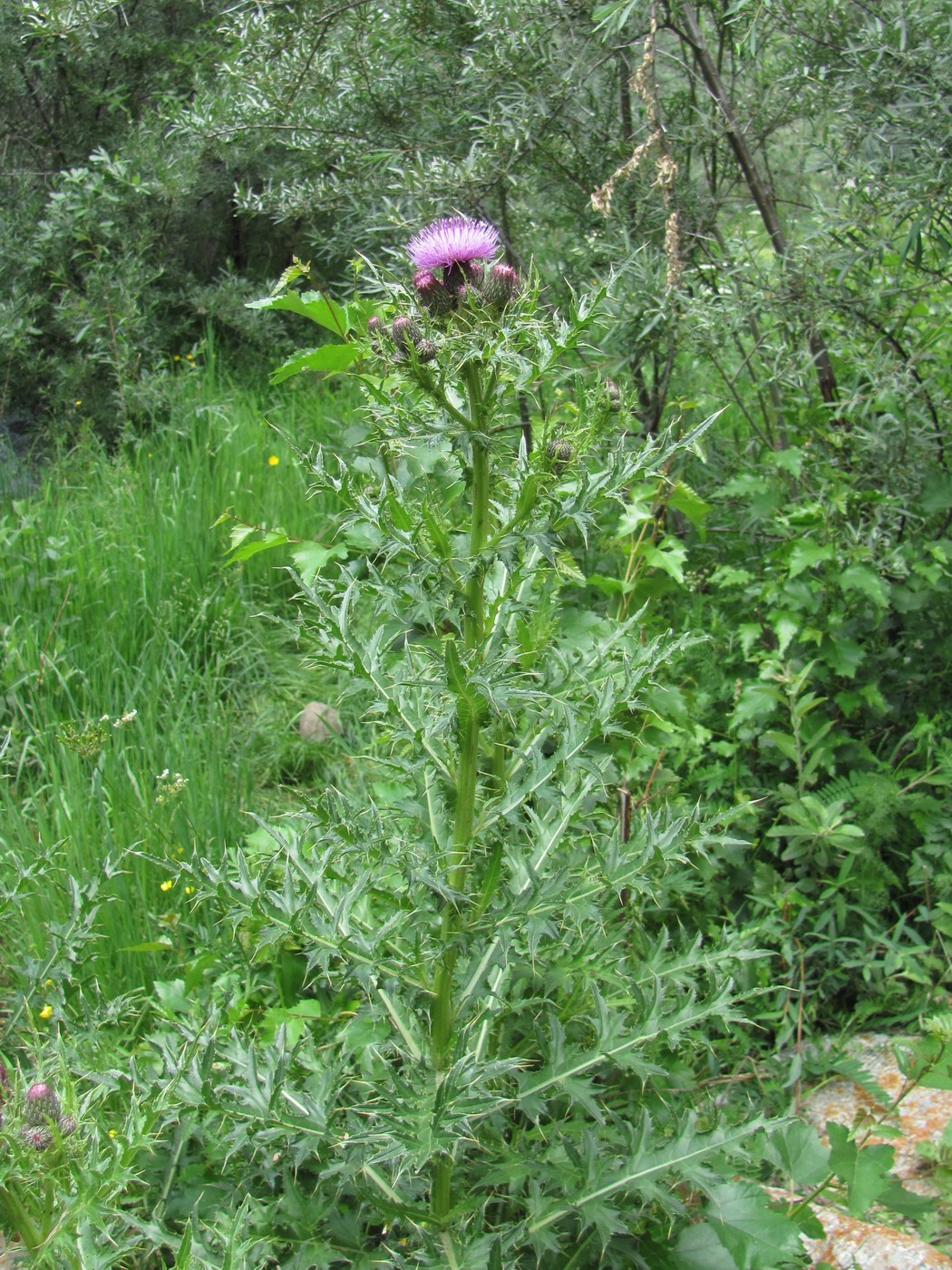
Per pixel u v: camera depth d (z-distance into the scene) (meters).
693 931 3.14
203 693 4.30
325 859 1.98
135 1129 1.80
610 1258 2.04
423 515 1.83
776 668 3.39
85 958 2.64
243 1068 2.13
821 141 4.00
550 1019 2.05
